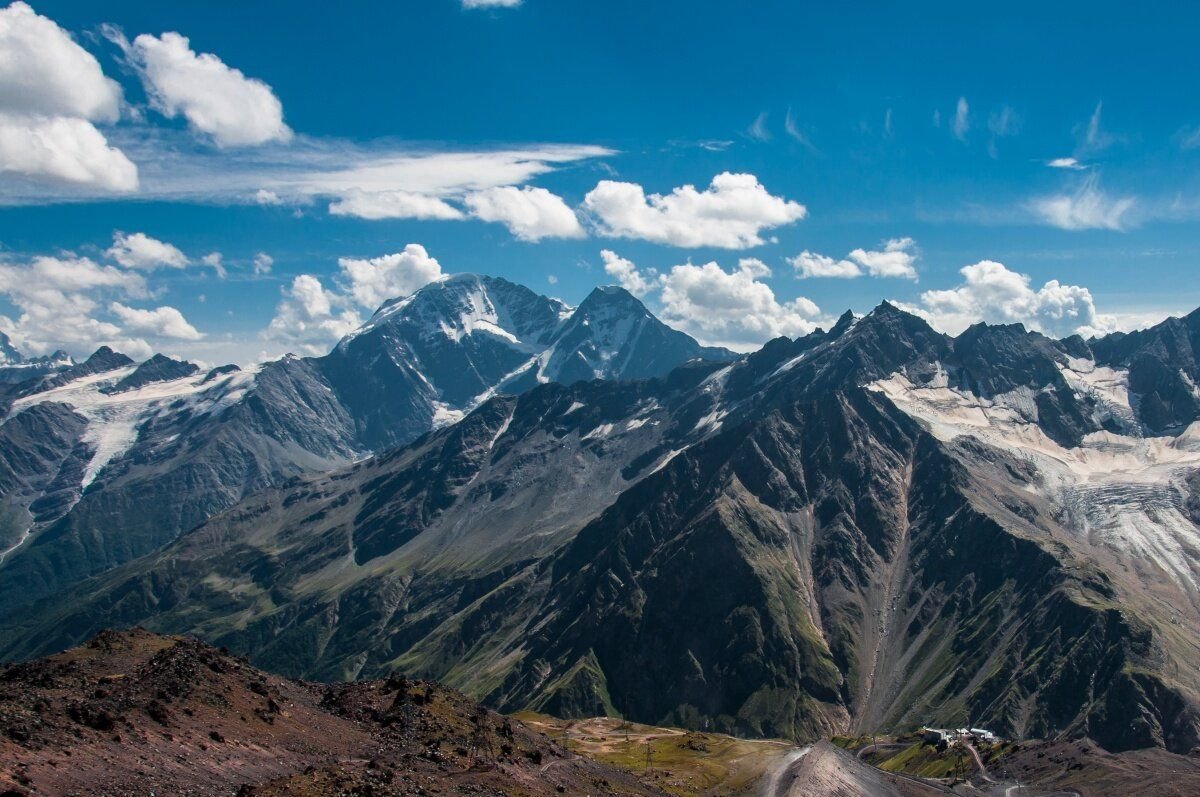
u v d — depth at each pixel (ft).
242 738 344.69
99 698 331.36
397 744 410.52
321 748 368.07
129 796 269.03
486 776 395.55
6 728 279.08
